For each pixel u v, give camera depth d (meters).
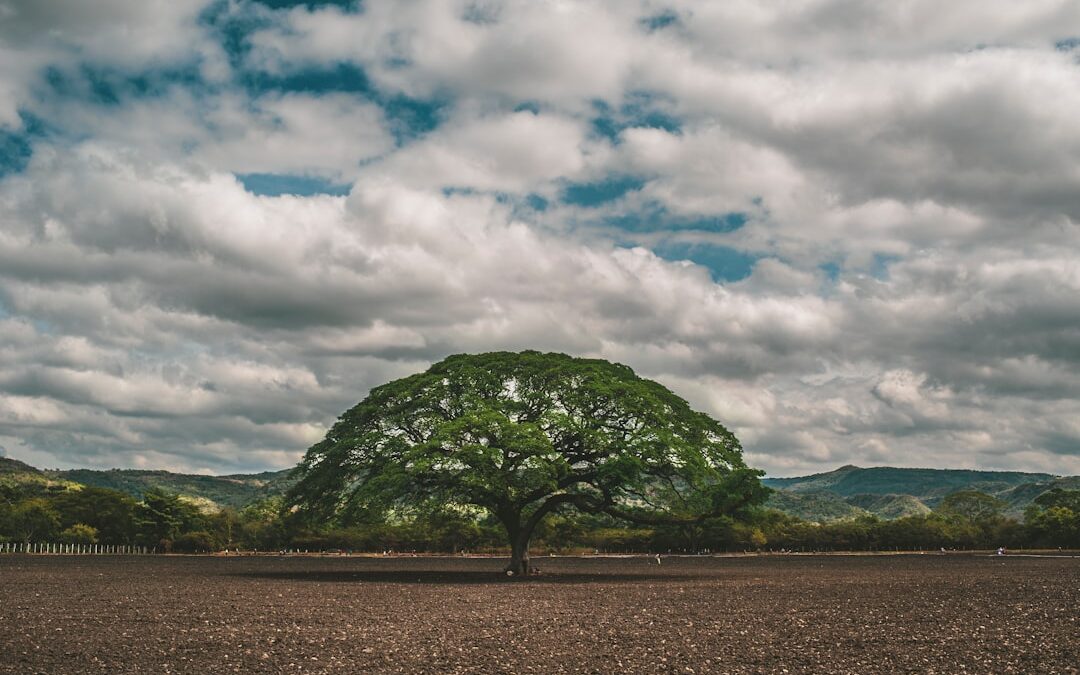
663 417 61.28
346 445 62.31
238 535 152.38
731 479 57.62
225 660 22.28
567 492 65.50
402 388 65.06
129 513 151.88
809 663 22.39
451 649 24.53
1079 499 188.88
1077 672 21.08
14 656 22.61
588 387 60.59
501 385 63.97
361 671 20.92
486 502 62.72
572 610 36.22
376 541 136.25
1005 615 34.22
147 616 32.41
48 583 51.78
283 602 39.09
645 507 63.62
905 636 27.67
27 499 163.38
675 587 51.88
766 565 90.75
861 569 79.88
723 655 23.67
